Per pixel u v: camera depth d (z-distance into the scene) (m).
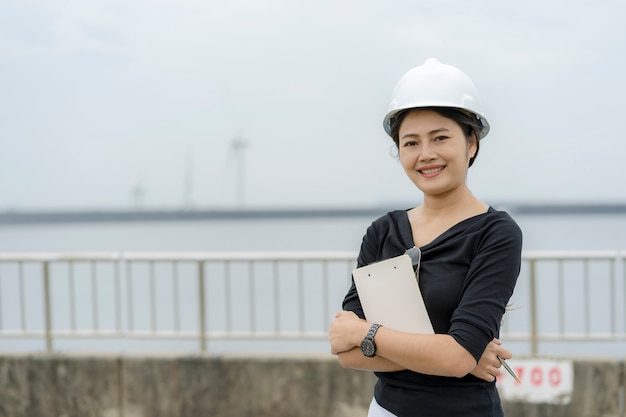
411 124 1.76
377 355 1.73
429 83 1.73
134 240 66.31
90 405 4.86
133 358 4.82
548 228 75.44
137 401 4.82
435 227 1.81
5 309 11.51
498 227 1.70
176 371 4.80
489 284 1.65
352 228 89.75
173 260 4.98
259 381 4.75
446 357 1.60
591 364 4.51
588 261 4.63
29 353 4.94
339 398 4.68
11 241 74.69
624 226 82.56
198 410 4.79
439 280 1.72
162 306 13.04
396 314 1.74
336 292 6.36
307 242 46.88
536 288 4.68
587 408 4.52
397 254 1.85
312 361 4.71
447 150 1.73
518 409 4.59
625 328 7.84
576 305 9.77
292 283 13.09
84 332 5.06
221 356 4.79
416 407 1.73
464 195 1.81
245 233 88.19
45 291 5.04
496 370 1.71
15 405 4.92
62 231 118.00
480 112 1.77
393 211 1.95
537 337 4.68
